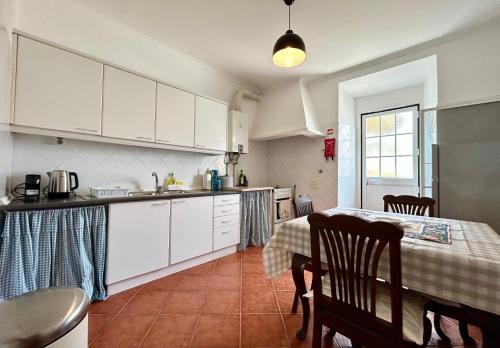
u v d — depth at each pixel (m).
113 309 1.76
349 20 2.23
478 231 1.33
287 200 3.78
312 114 3.54
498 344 0.88
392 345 0.91
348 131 3.65
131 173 2.56
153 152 2.76
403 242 1.12
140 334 1.50
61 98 1.81
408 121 3.38
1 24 1.35
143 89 2.33
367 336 0.98
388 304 1.10
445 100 2.52
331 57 2.92
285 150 4.06
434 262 0.97
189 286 2.14
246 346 1.41
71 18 2.11
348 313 1.05
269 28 2.38
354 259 1.03
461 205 2.27
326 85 3.52
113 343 1.41
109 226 1.88
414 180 3.29
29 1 1.90
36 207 1.53
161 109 2.48
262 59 3.05
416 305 1.10
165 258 2.27
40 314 0.64
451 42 2.49
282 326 1.59
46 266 1.56
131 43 2.50
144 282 2.18
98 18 2.25
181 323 1.61
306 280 2.28
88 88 1.96
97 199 1.82
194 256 2.53
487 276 0.86
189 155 3.15
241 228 3.16
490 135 2.22
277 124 3.69
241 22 2.30
